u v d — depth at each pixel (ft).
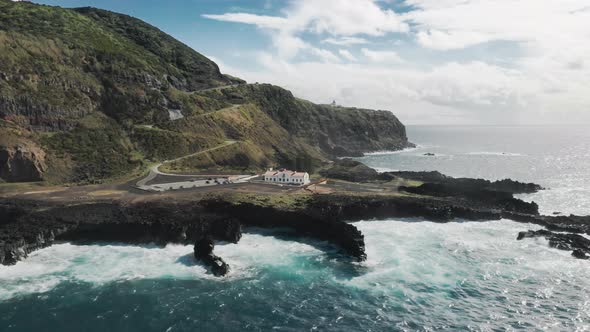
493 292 210.59
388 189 390.83
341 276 227.20
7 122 388.37
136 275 224.12
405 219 329.11
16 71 424.87
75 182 368.48
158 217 277.64
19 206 290.56
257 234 289.53
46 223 265.54
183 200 317.42
